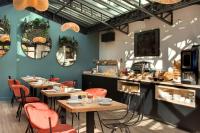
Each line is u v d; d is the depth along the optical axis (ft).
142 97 24.11
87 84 36.68
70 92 17.39
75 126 20.42
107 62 34.42
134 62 30.53
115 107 11.98
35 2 15.16
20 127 20.48
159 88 22.07
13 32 35.04
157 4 23.17
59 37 37.91
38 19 36.58
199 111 17.99
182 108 19.61
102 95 16.80
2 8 34.47
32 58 36.42
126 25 32.04
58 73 37.93
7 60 34.76
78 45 39.06
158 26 26.30
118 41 34.35
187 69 19.22
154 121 22.13
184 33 22.84
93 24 37.27
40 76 36.94
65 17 37.81
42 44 36.91
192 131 18.65
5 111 26.78
